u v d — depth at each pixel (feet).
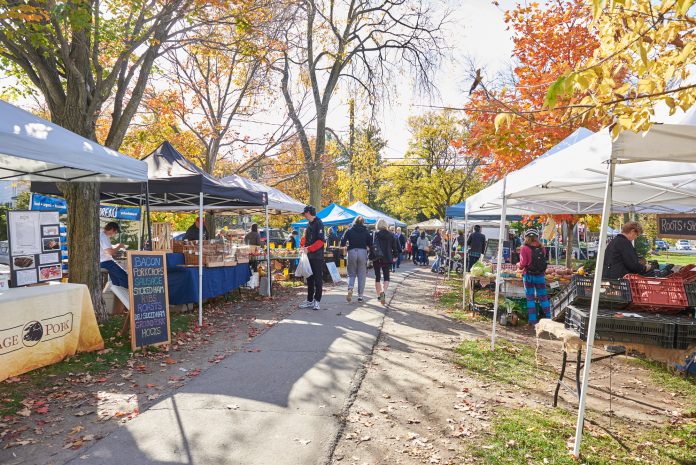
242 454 11.44
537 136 28.04
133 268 20.62
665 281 13.64
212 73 57.82
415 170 120.98
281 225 129.08
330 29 71.15
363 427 13.21
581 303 14.20
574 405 15.35
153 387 16.16
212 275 31.86
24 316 16.96
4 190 122.72
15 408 13.93
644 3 10.28
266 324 27.17
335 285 48.67
